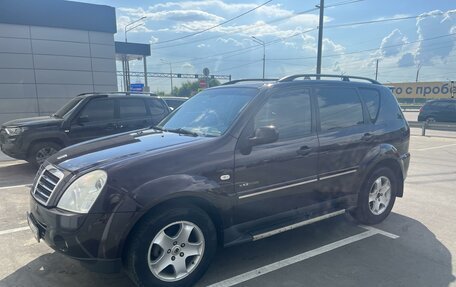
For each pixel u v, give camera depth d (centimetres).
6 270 364
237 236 354
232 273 358
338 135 433
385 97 514
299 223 391
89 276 351
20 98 1653
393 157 486
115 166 299
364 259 387
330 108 439
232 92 421
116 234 284
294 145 391
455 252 405
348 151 441
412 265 374
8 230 474
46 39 1684
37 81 1683
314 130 416
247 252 405
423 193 650
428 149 1228
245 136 358
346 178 444
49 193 311
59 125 798
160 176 305
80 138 816
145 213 296
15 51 1617
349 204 454
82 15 1750
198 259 328
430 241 435
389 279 346
